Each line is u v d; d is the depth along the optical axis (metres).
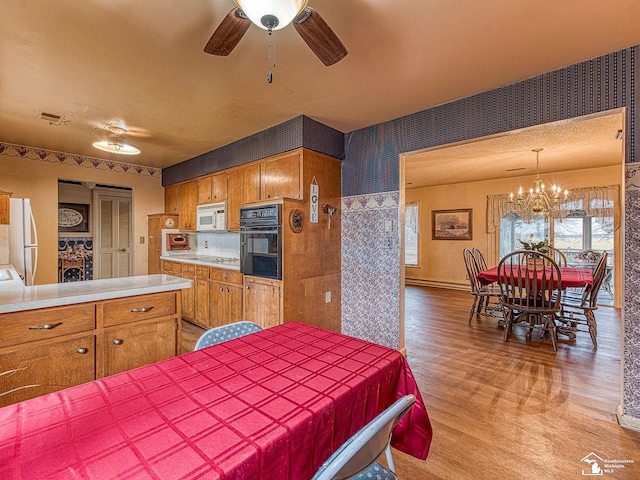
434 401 2.25
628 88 1.93
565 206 5.60
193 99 2.65
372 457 0.85
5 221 2.90
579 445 1.79
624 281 1.93
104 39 1.83
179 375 1.13
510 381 2.54
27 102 2.70
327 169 3.38
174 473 0.66
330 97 2.62
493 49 1.94
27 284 3.04
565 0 1.53
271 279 3.12
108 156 4.58
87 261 5.96
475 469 1.62
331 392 1.01
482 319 4.40
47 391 1.65
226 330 1.63
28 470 0.67
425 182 6.75
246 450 0.74
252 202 3.35
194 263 4.20
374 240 3.28
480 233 6.57
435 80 2.33
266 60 2.06
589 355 3.07
